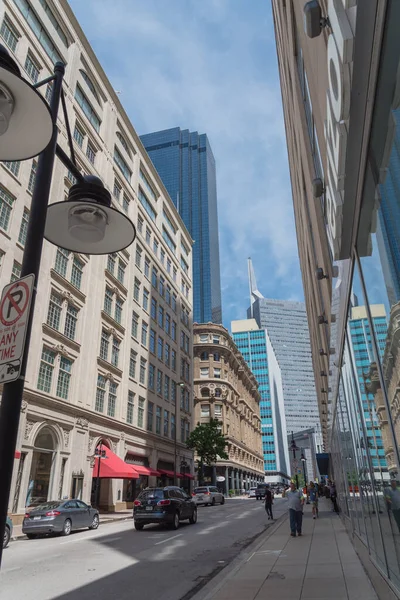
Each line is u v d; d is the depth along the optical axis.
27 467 22.69
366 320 4.73
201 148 196.12
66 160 4.13
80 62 33.97
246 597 6.58
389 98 2.71
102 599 7.28
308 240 15.80
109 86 38.91
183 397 52.38
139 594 7.60
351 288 5.73
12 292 3.21
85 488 27.89
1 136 3.50
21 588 8.06
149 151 196.75
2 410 2.83
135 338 39.34
